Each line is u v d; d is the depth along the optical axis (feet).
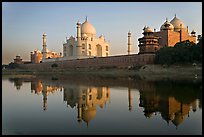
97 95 84.23
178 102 64.59
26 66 449.48
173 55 224.94
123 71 260.83
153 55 255.70
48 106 63.05
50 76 238.68
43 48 444.96
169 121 45.24
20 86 122.93
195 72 195.52
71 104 66.18
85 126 42.32
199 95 76.84
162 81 137.18
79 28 390.21
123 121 45.75
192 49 220.02
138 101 68.39
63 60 378.73
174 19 346.74
